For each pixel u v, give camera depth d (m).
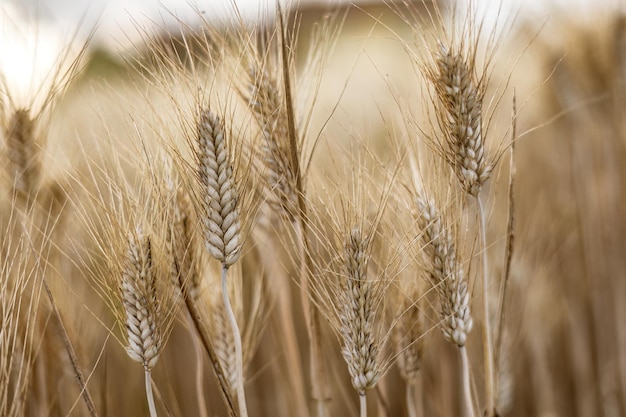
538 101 1.05
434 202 0.69
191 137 0.68
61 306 0.75
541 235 0.98
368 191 0.71
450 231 0.69
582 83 1.01
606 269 1.08
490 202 0.82
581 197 1.12
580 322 1.12
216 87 0.69
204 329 0.69
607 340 1.08
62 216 0.75
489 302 0.81
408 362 0.73
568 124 1.14
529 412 1.09
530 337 0.98
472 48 0.69
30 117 0.72
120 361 0.90
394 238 0.71
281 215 0.72
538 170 1.18
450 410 0.88
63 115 0.76
